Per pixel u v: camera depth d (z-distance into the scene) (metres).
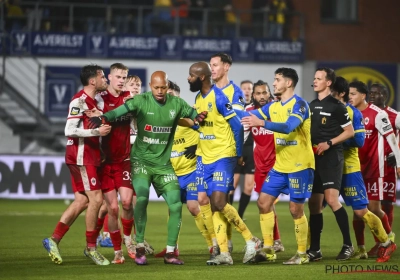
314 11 66.44
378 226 23.39
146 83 61.12
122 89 24.22
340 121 23.06
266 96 29.48
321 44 66.62
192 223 39.06
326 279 19.31
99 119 21.59
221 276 19.77
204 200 23.41
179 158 24.73
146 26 62.97
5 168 51.09
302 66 63.34
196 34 63.94
